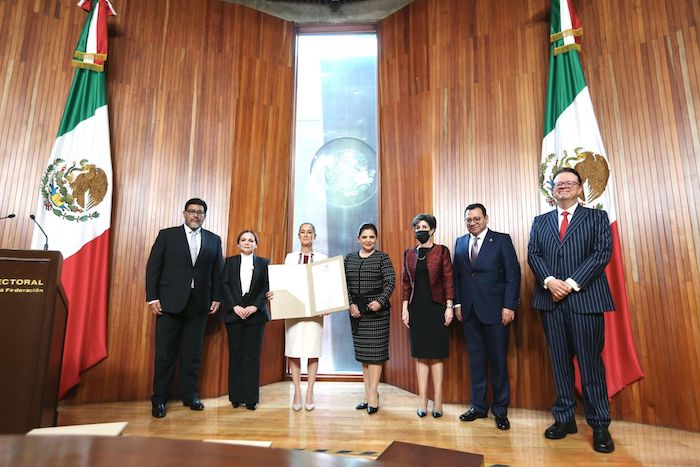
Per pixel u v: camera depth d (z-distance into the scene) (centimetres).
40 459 46
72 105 379
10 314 201
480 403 316
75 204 367
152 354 382
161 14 432
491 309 308
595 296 261
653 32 338
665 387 305
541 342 350
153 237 397
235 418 312
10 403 194
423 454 131
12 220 353
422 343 319
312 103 502
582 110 346
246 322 344
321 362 455
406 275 339
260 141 458
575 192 278
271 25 488
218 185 425
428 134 424
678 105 322
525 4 402
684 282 305
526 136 383
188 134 423
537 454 242
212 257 356
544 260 281
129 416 318
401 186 443
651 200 325
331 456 54
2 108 362
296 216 479
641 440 271
